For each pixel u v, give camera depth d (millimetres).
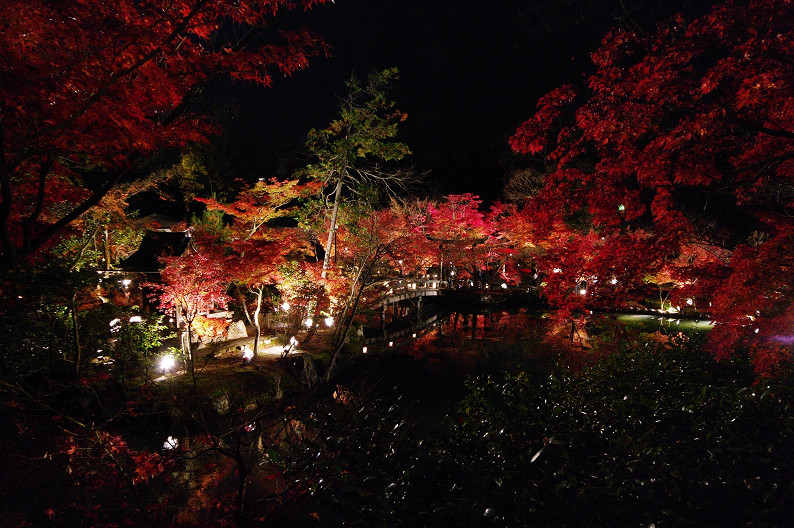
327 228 21797
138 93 4105
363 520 4074
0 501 6141
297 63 4879
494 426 5695
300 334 19812
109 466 6422
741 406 4867
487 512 3604
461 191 45531
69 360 10094
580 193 6586
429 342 23578
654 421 5129
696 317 26594
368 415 5312
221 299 14852
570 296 7676
